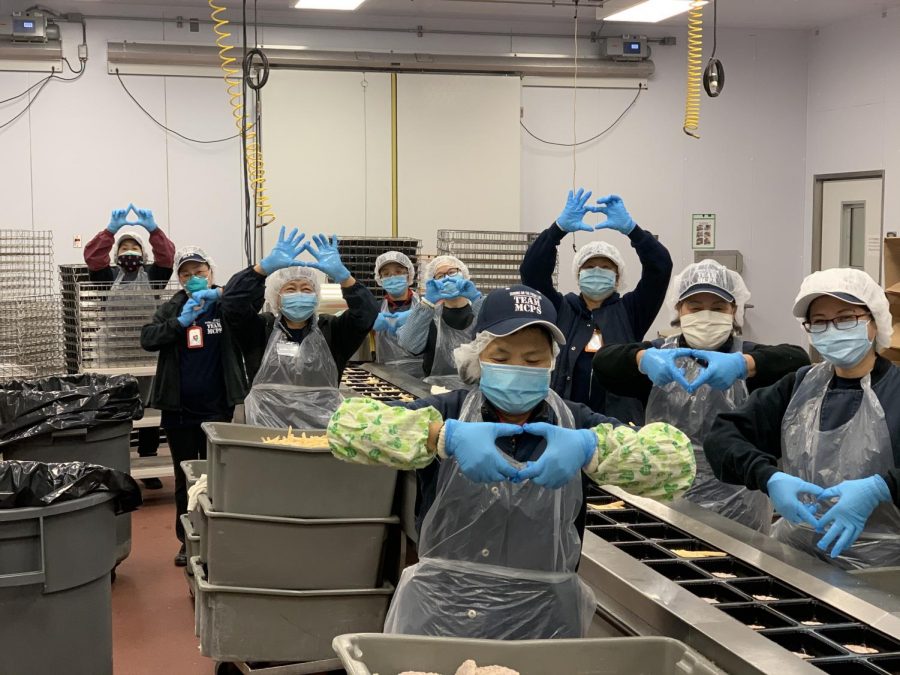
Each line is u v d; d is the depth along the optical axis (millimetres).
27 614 2467
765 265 7852
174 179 6672
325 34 6809
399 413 1563
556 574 1714
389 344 5121
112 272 5816
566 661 1512
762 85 7676
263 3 6484
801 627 1690
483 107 7066
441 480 1682
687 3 4754
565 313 3418
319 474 2756
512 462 1611
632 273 7574
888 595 1806
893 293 5602
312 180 6844
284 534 2770
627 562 1973
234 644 2812
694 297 2539
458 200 7098
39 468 2480
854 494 1839
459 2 6523
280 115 6738
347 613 2840
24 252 6422
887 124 6930
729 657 1552
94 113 6488
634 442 1548
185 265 4289
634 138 7469
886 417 2014
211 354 4082
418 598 1740
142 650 3326
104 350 5191
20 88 6332
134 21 6492
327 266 3533
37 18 6219
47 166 6441
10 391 3619
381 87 6883
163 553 4395
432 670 1493
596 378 2719
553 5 6629
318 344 3646
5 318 5484
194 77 6621
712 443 2158
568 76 7262
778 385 2197
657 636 1685
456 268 4559
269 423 3588
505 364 1639
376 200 6969
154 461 5398
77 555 2527
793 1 6695
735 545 2111
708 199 7668
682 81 7500
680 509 2393
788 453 2156
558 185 7371
